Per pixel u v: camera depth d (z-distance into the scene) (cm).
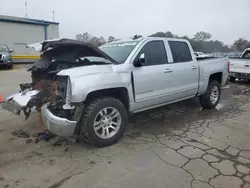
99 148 334
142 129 415
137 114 510
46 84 347
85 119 315
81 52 370
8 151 322
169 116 497
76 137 359
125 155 312
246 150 326
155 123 450
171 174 263
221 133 393
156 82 397
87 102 326
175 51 452
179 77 444
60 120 290
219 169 273
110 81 327
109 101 333
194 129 414
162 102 426
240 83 1007
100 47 457
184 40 483
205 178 254
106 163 290
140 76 370
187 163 288
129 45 401
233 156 307
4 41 2211
